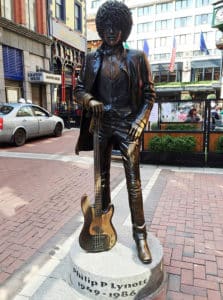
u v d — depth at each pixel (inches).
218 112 336.2
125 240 111.7
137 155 100.7
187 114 296.7
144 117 99.6
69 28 808.3
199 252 122.6
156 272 96.6
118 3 90.6
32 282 104.0
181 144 279.4
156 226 147.6
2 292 99.3
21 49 610.5
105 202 111.3
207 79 1793.8
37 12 663.8
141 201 102.4
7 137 386.6
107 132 102.0
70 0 808.3
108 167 109.7
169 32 1923.0
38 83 664.4
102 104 96.7
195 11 1825.8
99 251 103.1
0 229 145.6
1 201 186.1
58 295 96.3
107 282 91.3
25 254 122.5
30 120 427.5
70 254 103.2
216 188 211.6
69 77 834.2
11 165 288.4
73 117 664.4
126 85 97.2
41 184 224.1
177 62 1845.5
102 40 96.9
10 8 577.6
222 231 142.2
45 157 328.8
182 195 195.9
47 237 137.3
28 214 164.6
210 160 278.7
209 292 98.0
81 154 349.1
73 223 152.3
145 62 98.7
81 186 219.3
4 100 562.3
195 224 150.0
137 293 93.0
